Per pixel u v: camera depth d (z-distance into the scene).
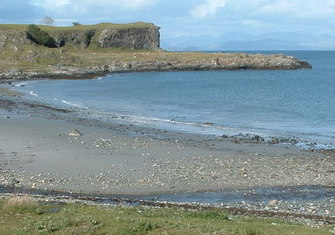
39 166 29.47
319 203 22.27
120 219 15.88
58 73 130.88
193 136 42.59
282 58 181.50
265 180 26.94
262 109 65.00
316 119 55.38
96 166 29.61
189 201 22.75
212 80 125.12
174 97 82.19
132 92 91.06
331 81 119.31
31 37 186.88
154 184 25.75
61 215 16.72
